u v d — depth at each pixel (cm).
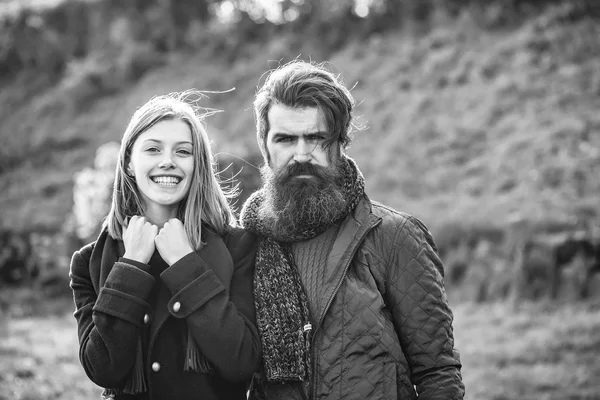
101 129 1839
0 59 2100
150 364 262
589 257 1080
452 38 1755
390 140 1554
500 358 780
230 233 282
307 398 252
